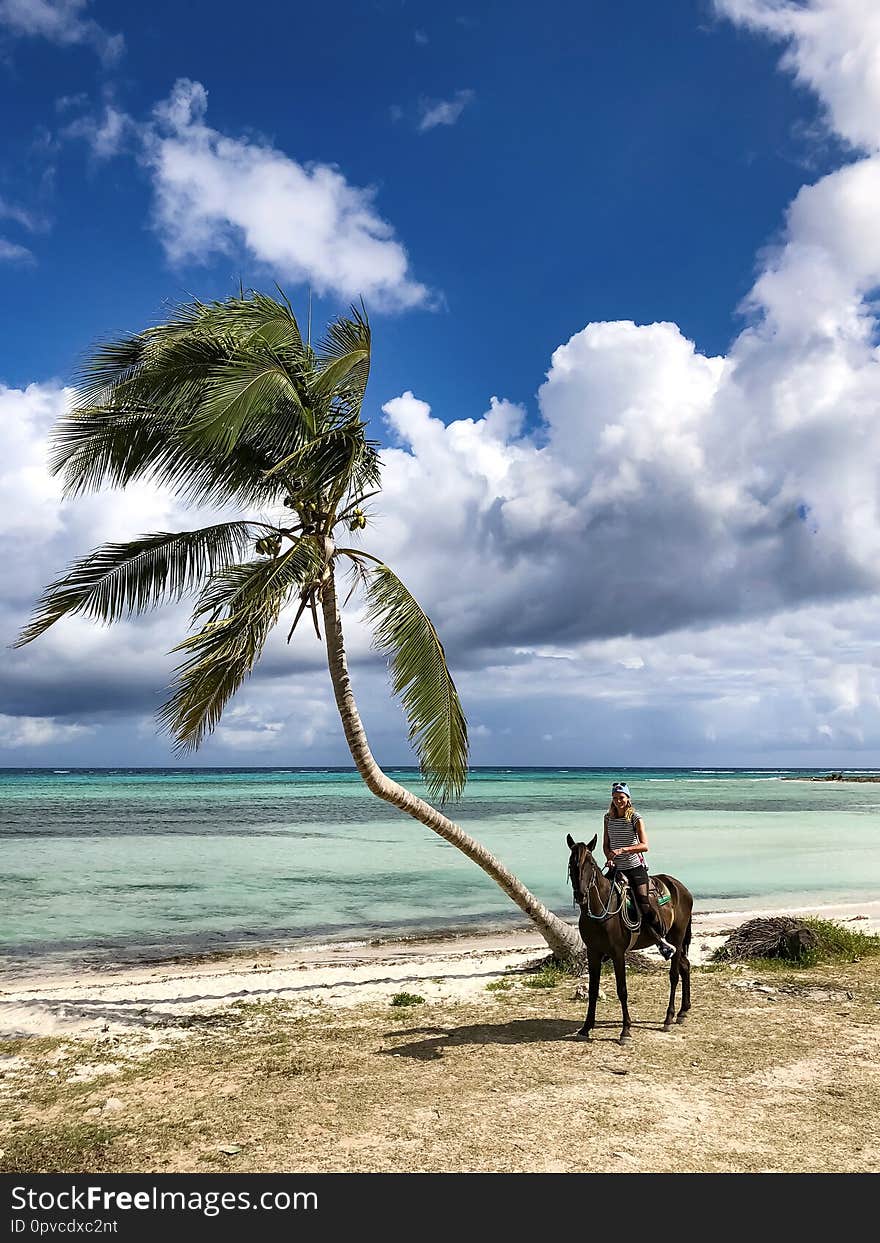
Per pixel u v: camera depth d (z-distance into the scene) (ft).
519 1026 30.58
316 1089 24.31
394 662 35.91
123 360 33.94
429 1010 33.53
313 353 36.52
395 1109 22.44
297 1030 31.12
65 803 181.78
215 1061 27.58
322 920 57.00
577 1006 33.42
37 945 49.08
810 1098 22.84
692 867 82.38
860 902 63.62
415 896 66.44
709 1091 23.40
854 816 156.97
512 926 55.36
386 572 36.52
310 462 34.58
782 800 216.95
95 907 61.11
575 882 29.17
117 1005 35.22
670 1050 27.22
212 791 243.81
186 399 33.12
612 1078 24.53
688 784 350.43
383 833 114.21
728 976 38.29
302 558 32.73
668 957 29.68
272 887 70.44
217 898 65.16
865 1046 27.53
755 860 87.56
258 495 36.55
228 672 32.30
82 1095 24.64
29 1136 21.58
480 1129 20.93
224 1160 19.70
